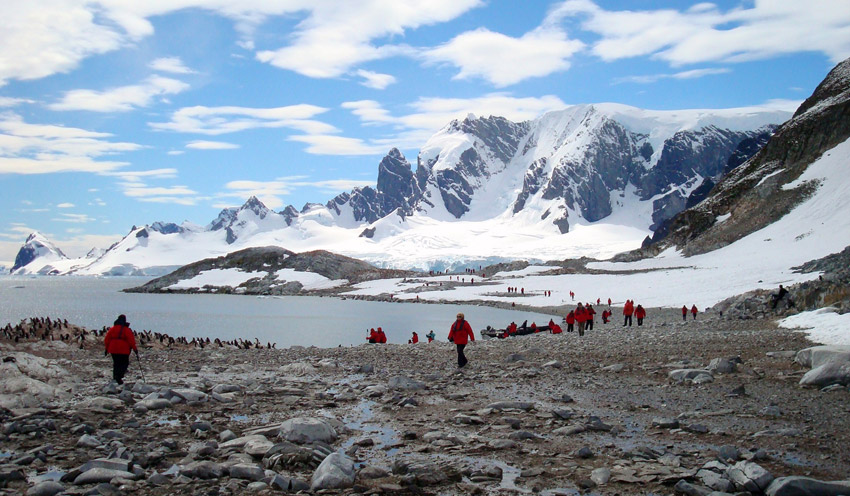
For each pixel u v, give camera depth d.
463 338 26.06
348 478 10.50
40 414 15.39
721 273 128.88
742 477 10.12
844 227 146.00
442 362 28.42
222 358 31.42
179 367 27.06
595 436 13.73
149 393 18.66
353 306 150.25
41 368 21.00
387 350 35.50
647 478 10.52
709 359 25.97
